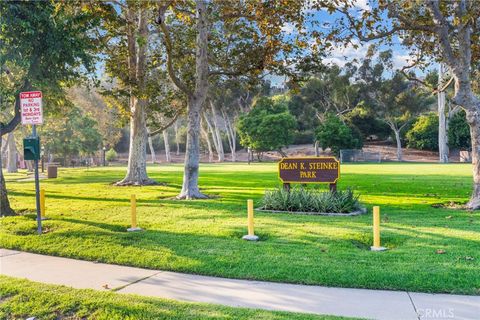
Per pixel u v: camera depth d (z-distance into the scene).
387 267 6.89
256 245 8.55
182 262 7.57
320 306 5.55
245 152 81.69
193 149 17.17
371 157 59.09
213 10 16.72
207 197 16.94
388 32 14.34
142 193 19.55
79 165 67.31
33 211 13.70
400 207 13.70
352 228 9.94
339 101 62.06
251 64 17.27
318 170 13.42
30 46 14.30
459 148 62.78
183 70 20.83
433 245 8.23
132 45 22.55
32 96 9.89
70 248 8.79
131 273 7.23
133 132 24.67
